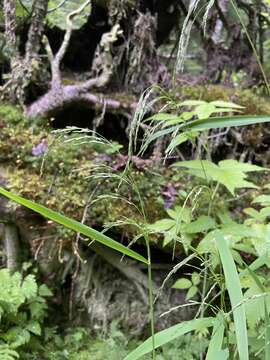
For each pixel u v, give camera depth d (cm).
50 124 157
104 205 132
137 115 57
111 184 134
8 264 153
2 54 169
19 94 153
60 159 138
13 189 133
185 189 139
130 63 157
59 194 133
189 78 167
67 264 151
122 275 152
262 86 171
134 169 142
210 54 171
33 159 138
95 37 178
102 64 158
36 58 153
